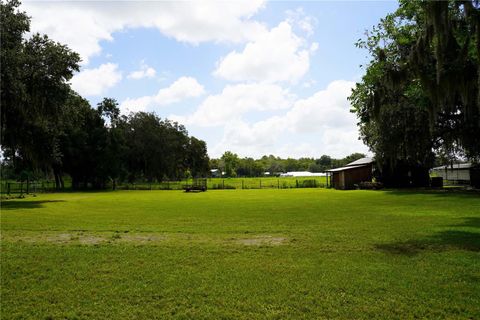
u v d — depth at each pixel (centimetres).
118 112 4928
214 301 477
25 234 1009
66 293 514
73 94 2736
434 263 640
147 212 1623
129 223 1237
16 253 756
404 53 1838
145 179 7206
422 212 1409
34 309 458
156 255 732
